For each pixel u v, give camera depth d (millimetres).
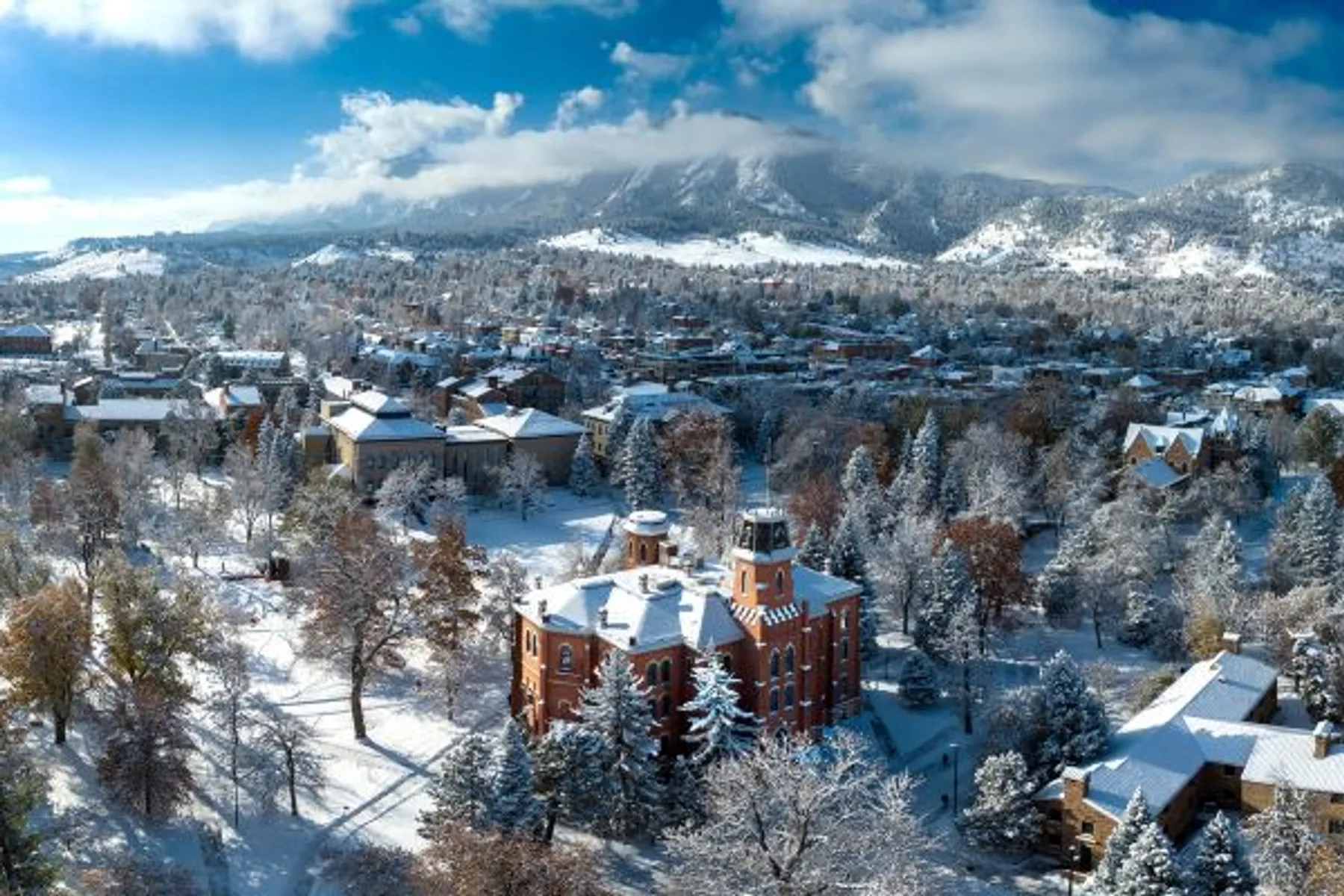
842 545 144875
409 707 124500
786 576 113688
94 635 112938
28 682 104812
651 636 109938
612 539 196500
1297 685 126875
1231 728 108750
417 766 112000
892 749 121250
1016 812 100062
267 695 126250
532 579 167500
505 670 132625
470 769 93062
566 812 99875
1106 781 98750
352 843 98250
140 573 112562
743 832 79312
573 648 112000
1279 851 88562
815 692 122000
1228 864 81625
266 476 184750
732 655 112438
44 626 105250
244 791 104438
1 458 195750
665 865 96625
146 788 96562
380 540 143250
